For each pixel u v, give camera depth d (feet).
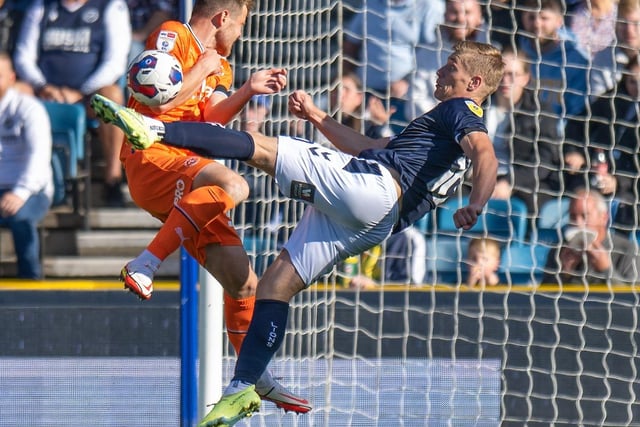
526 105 77.00
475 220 39.63
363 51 75.51
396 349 70.79
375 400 67.21
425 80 76.33
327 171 40.81
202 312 52.11
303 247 41.96
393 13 76.79
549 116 76.89
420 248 75.00
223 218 44.04
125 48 85.20
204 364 52.06
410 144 42.93
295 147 40.96
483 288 69.21
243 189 42.47
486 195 39.81
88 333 70.33
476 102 44.52
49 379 69.00
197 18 45.39
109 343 70.33
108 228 84.79
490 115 76.48
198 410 52.47
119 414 67.77
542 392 69.87
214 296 52.08
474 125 41.88
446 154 42.70
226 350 61.16
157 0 86.53
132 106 43.96
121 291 75.00
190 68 44.09
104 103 37.91
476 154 40.91
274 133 65.41
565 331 71.20
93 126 84.79
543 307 71.46
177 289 74.18
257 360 41.16
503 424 68.18
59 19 84.79
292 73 69.97
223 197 41.73
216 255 43.70
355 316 69.46
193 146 39.40
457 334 69.26
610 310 70.18
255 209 61.67
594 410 69.87
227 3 45.21
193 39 44.65
